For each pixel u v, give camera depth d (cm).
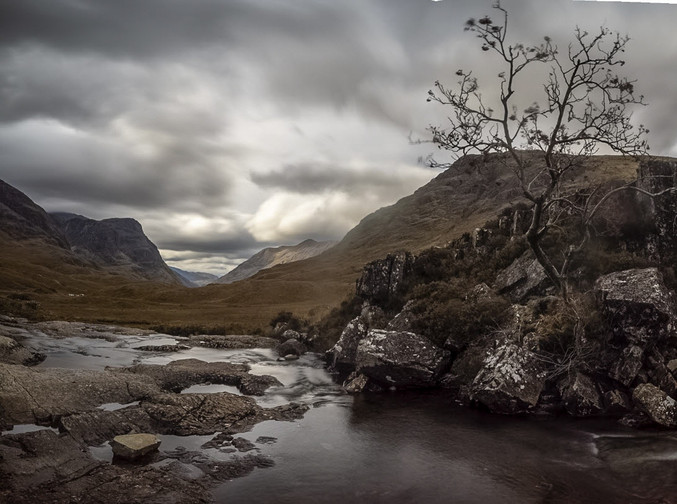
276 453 1501
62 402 1734
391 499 1200
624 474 1327
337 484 1284
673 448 1498
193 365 2772
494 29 2141
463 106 2242
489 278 2956
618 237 2597
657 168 2498
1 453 1286
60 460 1301
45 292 12750
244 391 2348
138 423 1652
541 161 2539
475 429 1767
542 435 1691
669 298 2022
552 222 2255
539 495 1219
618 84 2120
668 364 1889
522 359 2045
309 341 3888
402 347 2452
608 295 2084
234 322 6338
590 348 2038
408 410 2039
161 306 9762
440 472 1371
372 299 3312
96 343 3922
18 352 2836
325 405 2123
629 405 1873
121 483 1188
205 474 1307
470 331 2483
